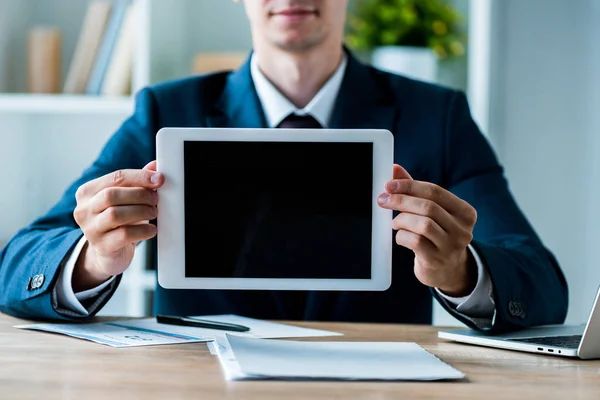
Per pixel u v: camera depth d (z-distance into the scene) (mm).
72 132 3006
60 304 1304
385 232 1128
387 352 1053
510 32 2906
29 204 2971
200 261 1124
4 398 817
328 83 1694
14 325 1286
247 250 1126
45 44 2742
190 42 2947
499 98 2916
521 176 2936
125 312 2719
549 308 1346
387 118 1697
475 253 1253
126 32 2672
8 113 2855
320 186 1126
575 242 2939
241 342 1067
